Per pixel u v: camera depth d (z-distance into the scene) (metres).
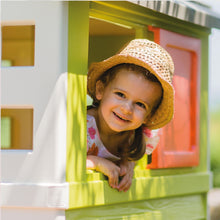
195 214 2.49
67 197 1.76
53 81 1.80
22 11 1.85
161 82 1.95
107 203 1.93
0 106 1.86
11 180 1.81
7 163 1.82
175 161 2.39
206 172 2.62
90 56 2.70
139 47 2.00
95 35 2.66
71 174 1.81
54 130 1.78
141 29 2.27
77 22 1.87
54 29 1.81
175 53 2.44
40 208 1.77
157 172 2.30
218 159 7.57
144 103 1.96
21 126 2.98
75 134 1.84
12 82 1.84
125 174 2.01
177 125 2.45
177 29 2.44
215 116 8.23
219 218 5.17
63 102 1.79
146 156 2.27
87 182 1.85
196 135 2.56
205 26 2.48
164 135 2.36
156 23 2.32
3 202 1.79
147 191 2.15
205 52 2.67
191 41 2.53
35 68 1.82
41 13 1.83
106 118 1.98
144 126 2.20
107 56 2.66
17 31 2.45
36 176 1.79
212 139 7.83
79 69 1.87
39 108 1.81
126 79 1.93
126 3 2.14
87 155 2.06
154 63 1.95
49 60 1.81
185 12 2.30
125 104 1.92
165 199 2.29
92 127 2.13
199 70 2.59
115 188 1.97
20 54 2.86
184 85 2.51
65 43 1.81
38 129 1.80
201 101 2.62
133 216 2.07
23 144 2.98
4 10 1.87
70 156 1.81
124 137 2.22
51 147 1.78
